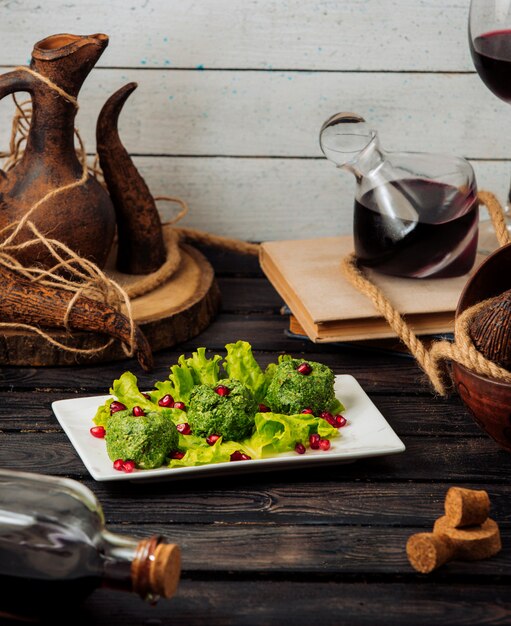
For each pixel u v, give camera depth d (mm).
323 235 1755
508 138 1689
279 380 1107
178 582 830
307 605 849
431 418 1180
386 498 1011
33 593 769
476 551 898
